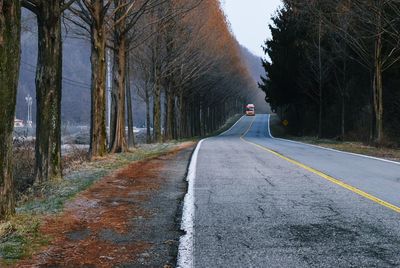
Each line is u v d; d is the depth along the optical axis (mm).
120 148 21234
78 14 17719
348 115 45125
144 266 5344
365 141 35375
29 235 6500
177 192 10422
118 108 21250
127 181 12055
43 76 11367
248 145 29141
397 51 31000
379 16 25797
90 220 7598
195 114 67312
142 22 28812
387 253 5734
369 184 11352
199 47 40938
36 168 11500
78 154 20719
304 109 56844
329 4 29188
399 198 9414
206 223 7324
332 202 8992
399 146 28750
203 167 15273
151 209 8516
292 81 51969
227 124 105562
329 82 46531
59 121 11695
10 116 6781
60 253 5809
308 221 7434
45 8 11172
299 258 5543
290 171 14086
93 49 17938
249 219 7590
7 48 6535
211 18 42562
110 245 6188
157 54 36031
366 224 7223
